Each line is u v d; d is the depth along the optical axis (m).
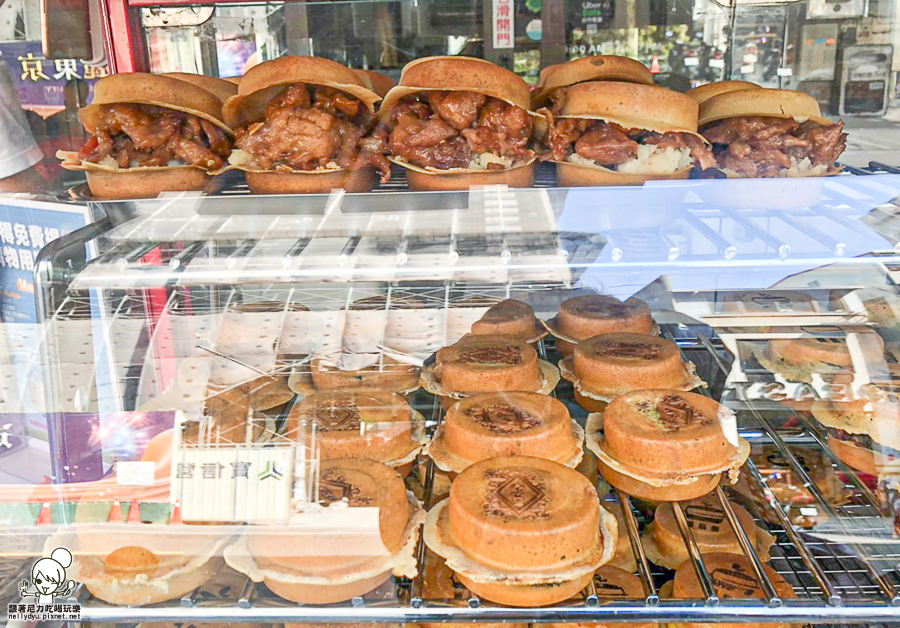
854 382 1.62
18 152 1.75
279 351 1.63
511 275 1.46
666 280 1.57
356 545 1.31
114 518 1.39
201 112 1.53
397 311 1.72
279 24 1.86
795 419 1.65
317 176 1.47
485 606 1.26
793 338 1.69
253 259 1.44
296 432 1.47
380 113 1.53
